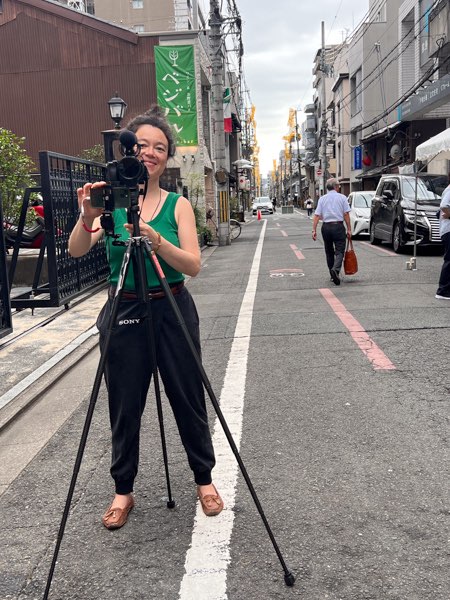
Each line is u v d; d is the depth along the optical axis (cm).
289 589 245
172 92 2067
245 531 289
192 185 2119
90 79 2194
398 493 318
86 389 530
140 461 374
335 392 479
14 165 1068
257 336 679
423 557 262
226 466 359
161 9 4881
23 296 862
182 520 303
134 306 284
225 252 1786
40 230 1080
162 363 292
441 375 505
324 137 4466
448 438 383
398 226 1433
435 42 2017
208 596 243
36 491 345
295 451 375
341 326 701
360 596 238
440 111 2191
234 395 484
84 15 2161
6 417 458
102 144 2172
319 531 286
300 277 1128
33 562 274
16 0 2181
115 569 265
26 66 2208
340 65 4866
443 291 832
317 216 1013
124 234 286
